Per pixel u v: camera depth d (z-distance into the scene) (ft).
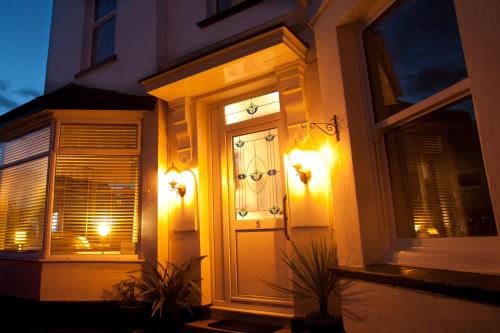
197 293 13.42
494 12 5.58
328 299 10.50
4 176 18.44
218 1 16.38
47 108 15.93
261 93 13.94
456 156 7.14
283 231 12.52
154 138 15.55
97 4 21.54
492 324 5.08
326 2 10.32
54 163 15.79
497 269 5.98
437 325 6.07
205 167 14.71
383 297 7.52
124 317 13.19
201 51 15.33
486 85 5.70
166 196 15.12
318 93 12.05
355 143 9.25
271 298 12.36
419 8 8.13
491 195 5.63
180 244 14.38
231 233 13.65
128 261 14.53
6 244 17.20
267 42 11.60
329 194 11.20
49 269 14.73
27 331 13.64
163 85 13.89
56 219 15.37
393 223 8.77
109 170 15.81
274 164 13.24
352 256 8.97
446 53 7.34
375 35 9.48
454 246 7.05
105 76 18.69
